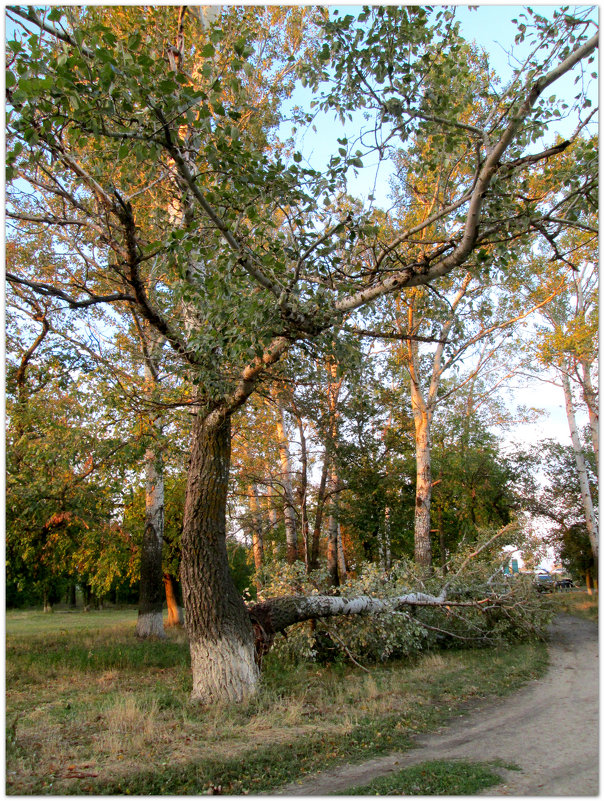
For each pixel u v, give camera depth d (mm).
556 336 19062
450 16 6254
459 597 13617
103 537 15555
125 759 5328
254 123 11234
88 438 10719
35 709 7332
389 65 6305
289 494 16438
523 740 5977
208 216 5734
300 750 5605
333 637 10445
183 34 8164
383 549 23578
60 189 7340
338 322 6105
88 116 4766
